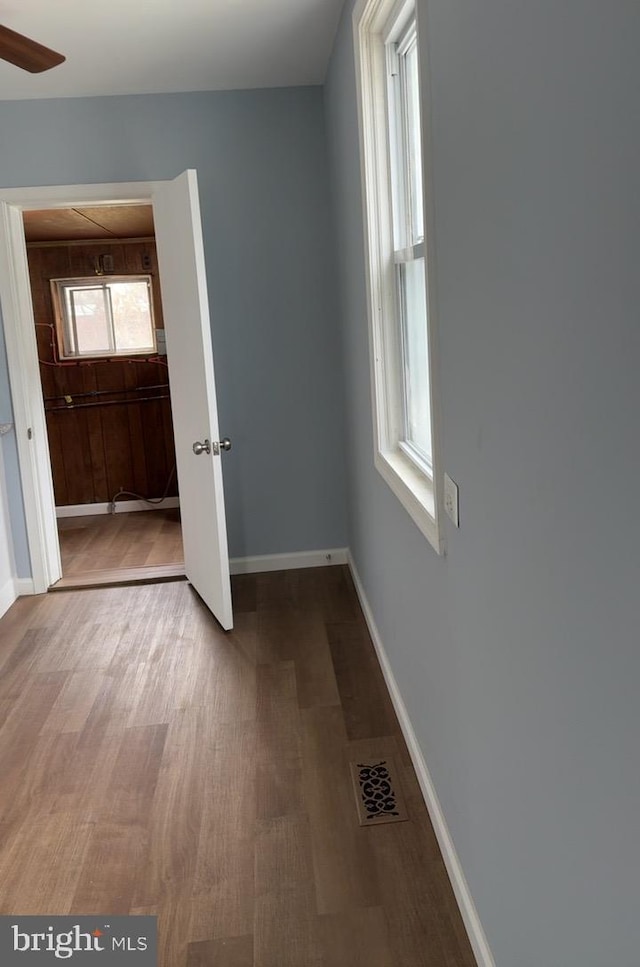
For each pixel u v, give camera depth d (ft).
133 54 10.94
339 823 7.43
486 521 4.66
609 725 3.00
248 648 11.39
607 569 2.91
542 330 3.43
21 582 14.06
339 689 10.00
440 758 6.77
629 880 2.90
